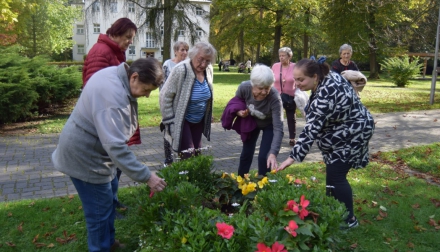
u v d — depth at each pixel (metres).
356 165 3.35
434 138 7.80
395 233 3.58
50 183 4.91
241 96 3.99
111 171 2.72
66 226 3.63
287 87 6.68
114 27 3.71
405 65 21.59
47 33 35.69
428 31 13.72
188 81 3.90
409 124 9.36
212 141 7.38
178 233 2.31
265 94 3.62
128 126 2.54
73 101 10.84
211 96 4.18
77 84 10.21
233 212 3.33
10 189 4.67
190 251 2.19
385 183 4.88
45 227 3.60
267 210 2.59
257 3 27.34
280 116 3.79
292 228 2.26
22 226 3.62
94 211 2.70
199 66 3.88
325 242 2.42
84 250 3.25
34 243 3.32
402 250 3.28
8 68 8.50
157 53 53.56
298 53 46.50
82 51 58.84
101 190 2.69
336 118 3.16
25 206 4.03
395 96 16.09
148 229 2.71
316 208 2.56
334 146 3.28
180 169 3.32
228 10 29.67
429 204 4.23
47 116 10.00
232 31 32.06
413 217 3.88
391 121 9.78
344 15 27.19
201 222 2.45
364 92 17.83
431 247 3.36
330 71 3.25
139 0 19.16
